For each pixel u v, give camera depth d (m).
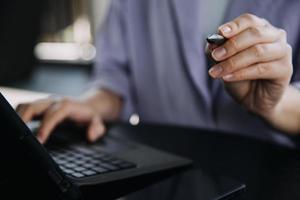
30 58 2.14
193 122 0.88
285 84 0.53
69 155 0.56
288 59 0.49
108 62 1.03
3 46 2.03
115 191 0.47
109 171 0.49
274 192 0.49
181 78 0.91
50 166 0.37
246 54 0.46
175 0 0.89
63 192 0.37
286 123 0.66
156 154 0.56
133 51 0.99
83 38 2.25
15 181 0.38
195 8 0.87
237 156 0.61
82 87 2.04
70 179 0.42
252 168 0.57
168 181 0.47
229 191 0.44
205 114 0.87
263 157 0.60
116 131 0.76
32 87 2.10
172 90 0.92
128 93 0.99
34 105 0.70
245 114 0.80
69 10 2.23
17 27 2.02
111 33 1.04
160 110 0.95
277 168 0.56
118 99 0.97
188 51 0.88
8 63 2.06
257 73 0.48
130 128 0.77
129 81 1.01
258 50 0.46
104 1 2.10
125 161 0.53
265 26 0.47
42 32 2.26
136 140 0.70
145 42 0.97
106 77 1.00
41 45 2.38
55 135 0.67
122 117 0.97
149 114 0.98
